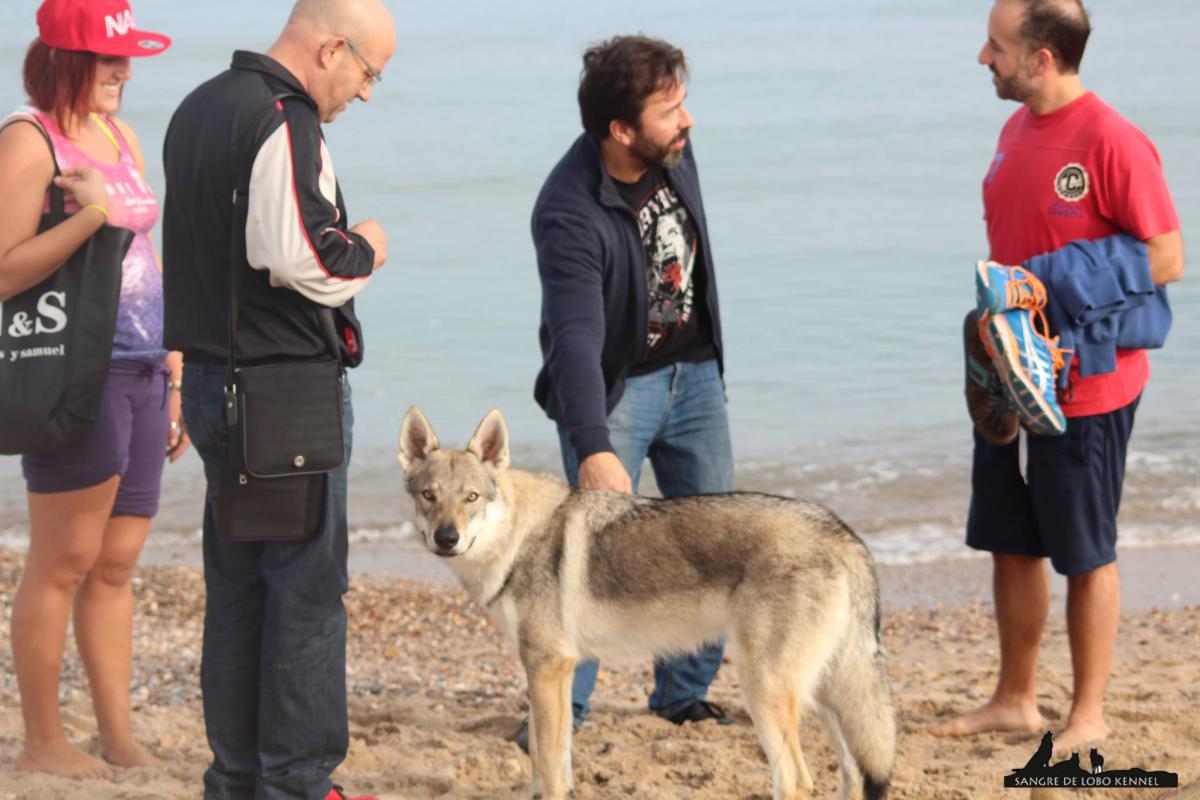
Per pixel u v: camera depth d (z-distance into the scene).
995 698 6.37
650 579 5.43
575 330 5.75
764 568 5.24
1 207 4.87
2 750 5.87
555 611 5.50
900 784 5.43
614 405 6.12
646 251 6.03
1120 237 5.66
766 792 5.46
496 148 35.69
